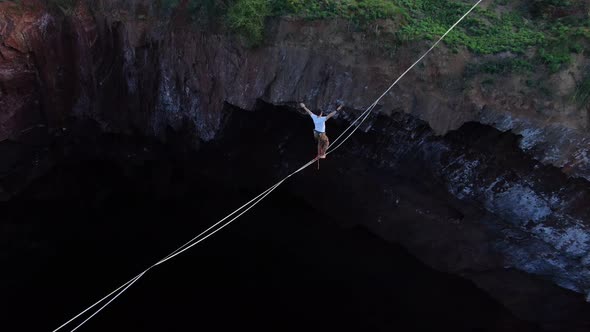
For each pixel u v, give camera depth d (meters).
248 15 18.58
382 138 19.72
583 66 17.03
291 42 18.77
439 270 21.38
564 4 19.06
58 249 21.50
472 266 20.61
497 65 17.50
